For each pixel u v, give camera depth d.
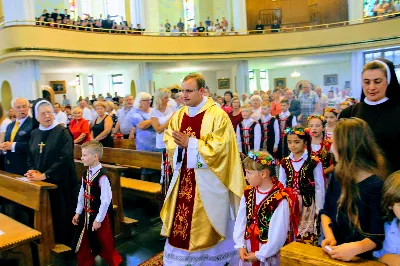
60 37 12.48
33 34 11.73
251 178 2.41
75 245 3.22
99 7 20.39
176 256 2.91
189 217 2.87
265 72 21.83
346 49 15.71
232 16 20.11
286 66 20.44
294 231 2.39
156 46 15.24
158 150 4.92
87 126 5.98
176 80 21.19
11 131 4.44
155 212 4.78
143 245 3.80
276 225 2.30
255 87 21.75
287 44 16.47
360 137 1.62
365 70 2.27
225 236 2.94
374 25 14.97
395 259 1.51
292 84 21.09
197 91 2.96
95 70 16.95
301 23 21.55
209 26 17.45
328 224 1.77
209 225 2.86
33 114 3.88
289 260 1.67
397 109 2.20
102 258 3.57
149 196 4.41
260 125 6.02
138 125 4.89
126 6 18.92
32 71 12.48
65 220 3.60
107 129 5.98
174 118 3.20
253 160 2.40
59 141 3.63
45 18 12.70
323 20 21.06
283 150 5.91
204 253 2.89
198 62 16.59
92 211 3.14
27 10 12.83
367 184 1.57
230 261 2.99
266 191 2.43
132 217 4.68
